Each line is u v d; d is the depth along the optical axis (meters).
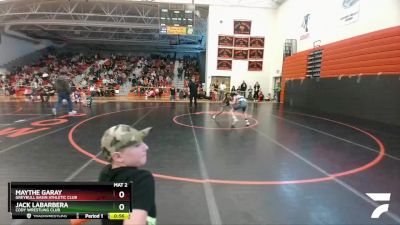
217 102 19.86
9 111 12.91
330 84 13.52
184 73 30.61
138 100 20.91
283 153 6.14
